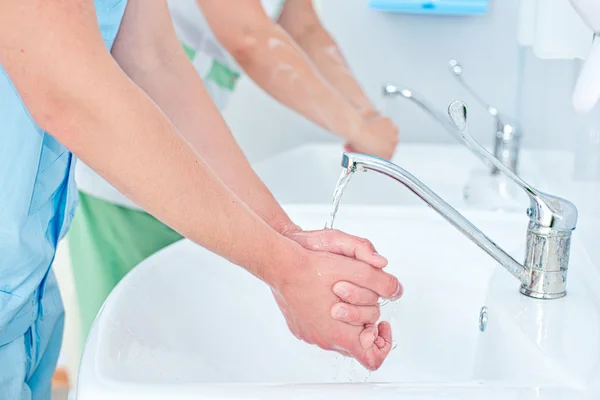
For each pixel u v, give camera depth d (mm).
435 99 1442
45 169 744
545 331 628
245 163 835
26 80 536
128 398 520
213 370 741
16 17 519
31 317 792
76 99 536
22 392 809
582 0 562
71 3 530
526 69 1188
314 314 669
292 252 646
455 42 1411
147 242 1212
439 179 1273
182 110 850
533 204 688
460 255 881
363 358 689
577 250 805
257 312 848
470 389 533
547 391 533
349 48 1440
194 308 794
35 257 729
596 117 767
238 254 616
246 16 1167
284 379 797
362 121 1209
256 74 1208
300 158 1334
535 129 1131
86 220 1226
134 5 829
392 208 958
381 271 678
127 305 706
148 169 564
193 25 1263
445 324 838
